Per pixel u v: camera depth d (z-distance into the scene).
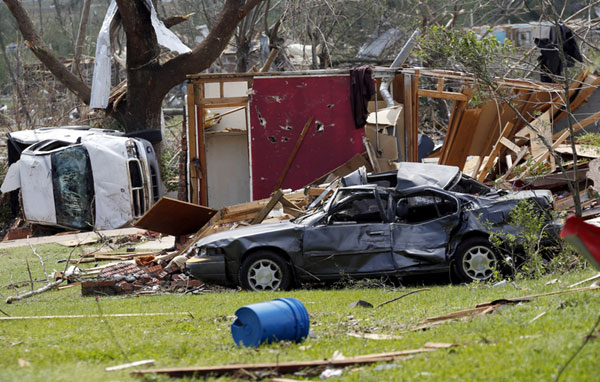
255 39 79.50
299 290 18.22
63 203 39.69
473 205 18.19
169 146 59.00
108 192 39.62
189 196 32.97
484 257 17.89
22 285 24.02
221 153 40.72
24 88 64.31
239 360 9.71
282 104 33.16
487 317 11.08
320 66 65.38
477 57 19.45
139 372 8.72
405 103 34.62
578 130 36.84
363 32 67.88
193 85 32.56
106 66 45.88
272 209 25.23
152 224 24.98
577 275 15.15
